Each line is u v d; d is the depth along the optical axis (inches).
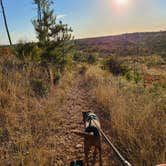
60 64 698.8
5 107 277.1
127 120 225.0
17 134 225.5
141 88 418.9
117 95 346.6
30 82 400.5
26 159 179.2
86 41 5905.5
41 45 590.2
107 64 879.1
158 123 207.5
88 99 418.6
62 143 225.6
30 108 296.4
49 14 617.9
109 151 201.2
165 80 665.0
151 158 162.7
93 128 167.5
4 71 395.2
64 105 371.6
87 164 170.7
